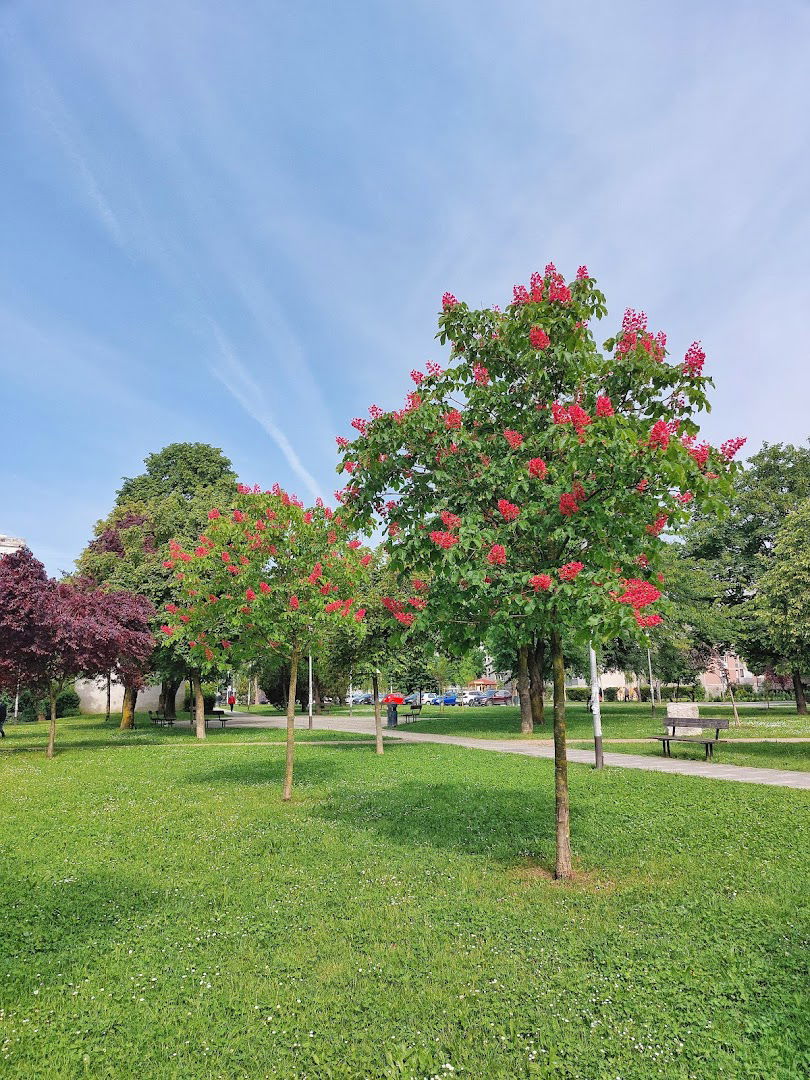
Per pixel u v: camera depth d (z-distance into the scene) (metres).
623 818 10.52
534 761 18.11
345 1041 4.44
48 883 7.69
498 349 8.17
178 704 54.53
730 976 5.09
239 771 16.92
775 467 36.25
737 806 11.07
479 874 7.82
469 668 67.12
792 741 21.55
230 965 5.55
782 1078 3.90
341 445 8.23
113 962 5.65
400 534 7.95
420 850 8.91
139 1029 4.62
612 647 30.12
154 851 9.04
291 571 12.94
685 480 6.57
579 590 6.40
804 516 17.28
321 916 6.58
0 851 9.09
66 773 16.81
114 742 26.55
